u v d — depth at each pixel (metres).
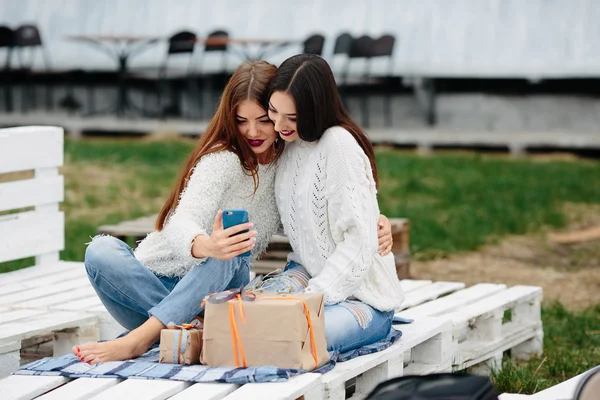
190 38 18.42
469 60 19.03
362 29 19.94
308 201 4.93
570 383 4.32
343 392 4.46
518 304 6.75
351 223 4.79
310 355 4.38
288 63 4.82
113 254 4.93
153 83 21.39
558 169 15.75
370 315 4.84
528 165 16.20
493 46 19.02
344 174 4.80
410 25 19.61
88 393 4.14
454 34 19.31
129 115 21.42
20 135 7.07
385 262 5.02
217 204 4.95
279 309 4.30
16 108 22.16
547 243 10.86
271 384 4.16
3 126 20.19
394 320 5.44
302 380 4.20
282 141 5.14
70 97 21.77
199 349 4.54
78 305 5.91
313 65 4.80
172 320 4.69
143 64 21.08
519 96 19.27
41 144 7.25
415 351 5.49
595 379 3.48
